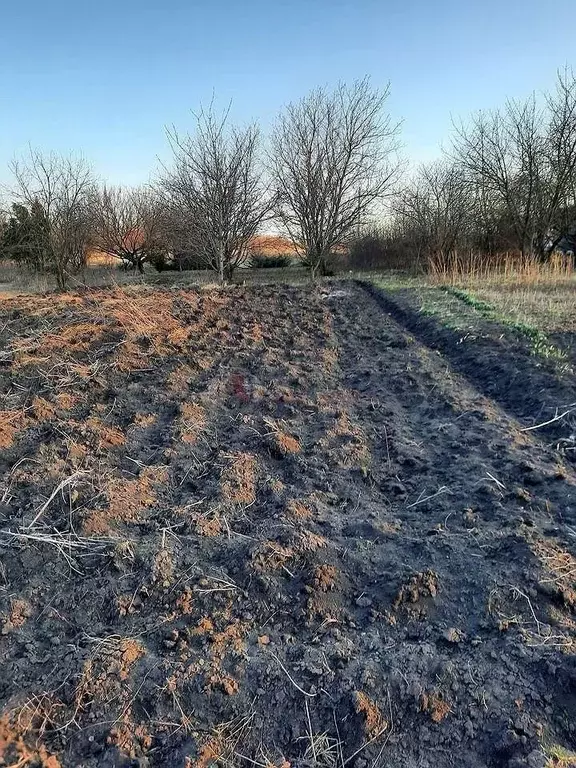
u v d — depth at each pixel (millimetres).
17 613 2648
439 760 2051
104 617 2666
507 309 8227
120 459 4059
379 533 3195
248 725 2182
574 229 16562
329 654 2441
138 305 8328
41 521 3260
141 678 2314
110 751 2068
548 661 2340
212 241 14711
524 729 2098
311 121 16172
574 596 2684
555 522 3270
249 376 5773
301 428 4594
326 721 2193
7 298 9781
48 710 2195
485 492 3547
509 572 2844
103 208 22547
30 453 4035
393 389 5504
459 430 4492
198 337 7133
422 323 8086
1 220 18891
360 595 2801
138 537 3193
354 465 4000
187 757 2041
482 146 16531
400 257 19234
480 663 2379
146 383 5445
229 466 3900
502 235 16875
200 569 2912
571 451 4070
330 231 16828
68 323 7074
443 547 3057
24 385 5223
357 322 8562
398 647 2484
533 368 5484
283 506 3457
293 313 9055
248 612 2684
